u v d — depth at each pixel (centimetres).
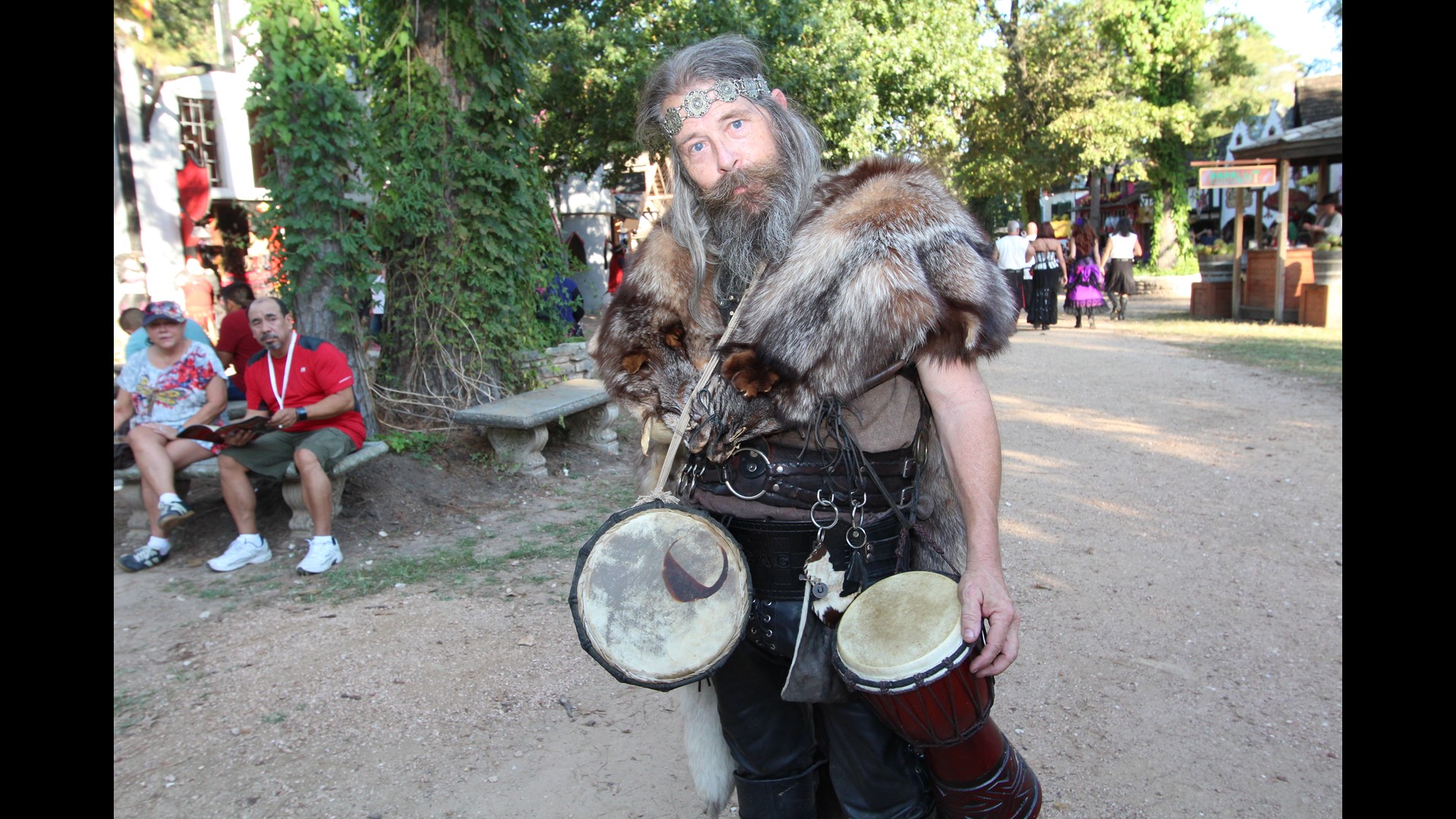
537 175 759
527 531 548
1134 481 620
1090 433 765
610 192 2281
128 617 429
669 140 188
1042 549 494
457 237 702
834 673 175
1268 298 1498
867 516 179
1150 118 2280
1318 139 1379
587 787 291
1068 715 327
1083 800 279
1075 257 1616
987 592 158
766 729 194
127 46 1339
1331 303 1398
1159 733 315
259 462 493
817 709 203
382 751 313
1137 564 469
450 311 701
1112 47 2361
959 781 171
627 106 1420
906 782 181
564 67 1438
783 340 168
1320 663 357
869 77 1545
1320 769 290
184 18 1396
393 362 716
